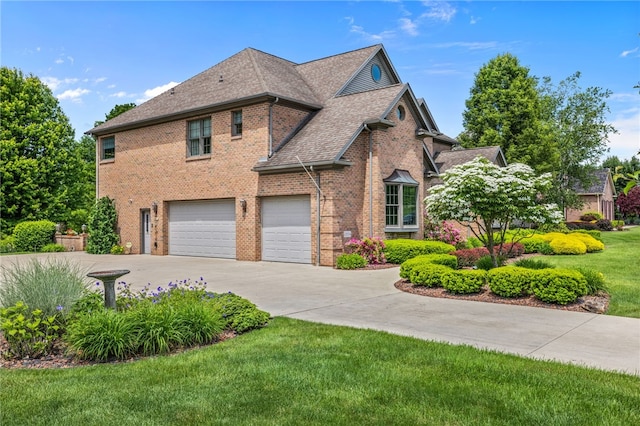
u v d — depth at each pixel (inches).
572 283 341.1
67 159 1211.2
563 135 1408.7
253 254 684.7
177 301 270.8
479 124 1365.7
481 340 254.5
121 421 154.6
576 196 1397.6
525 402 167.8
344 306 350.6
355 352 227.8
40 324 241.3
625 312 321.7
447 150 1095.6
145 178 847.7
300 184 633.6
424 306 350.0
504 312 326.6
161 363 213.0
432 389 179.6
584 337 259.9
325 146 627.5
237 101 690.2
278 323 292.5
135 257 796.6
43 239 1021.8
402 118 712.4
